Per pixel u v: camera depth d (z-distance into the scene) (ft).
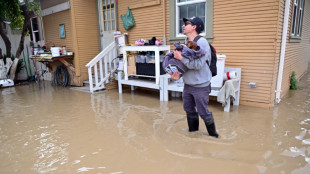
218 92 14.88
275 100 16.40
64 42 26.61
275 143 10.28
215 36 16.88
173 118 14.05
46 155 10.05
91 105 17.94
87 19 25.30
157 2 19.56
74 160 9.52
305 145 10.04
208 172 8.22
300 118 13.39
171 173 8.27
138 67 19.72
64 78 26.81
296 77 23.48
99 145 10.81
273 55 14.60
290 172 8.05
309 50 32.45
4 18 28.02
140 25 21.66
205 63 9.75
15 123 14.44
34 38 33.50
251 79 15.78
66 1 24.56
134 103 18.01
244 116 13.96
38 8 27.12
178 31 19.17
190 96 10.69
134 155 9.68
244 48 15.67
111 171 8.57
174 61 9.17
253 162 8.75
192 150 9.84
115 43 23.11
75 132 12.55
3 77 29.32
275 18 14.08
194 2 17.58
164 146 10.34
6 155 10.21
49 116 15.61
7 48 29.84
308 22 26.73
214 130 10.94
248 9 15.02
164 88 18.11
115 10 23.39
